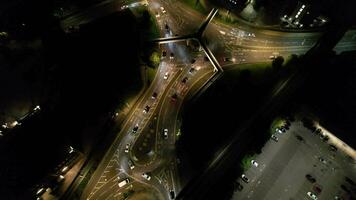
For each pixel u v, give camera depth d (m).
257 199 101.94
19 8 135.12
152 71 129.88
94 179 99.69
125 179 100.69
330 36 147.25
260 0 159.25
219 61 137.50
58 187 95.62
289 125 119.50
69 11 141.88
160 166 104.88
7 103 109.06
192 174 103.88
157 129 113.56
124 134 110.88
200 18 153.38
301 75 133.62
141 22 143.12
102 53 128.12
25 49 125.06
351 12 158.00
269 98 125.50
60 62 122.31
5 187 89.00
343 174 109.81
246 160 107.12
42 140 100.75
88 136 107.50
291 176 107.62
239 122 117.50
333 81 133.00
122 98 119.31
